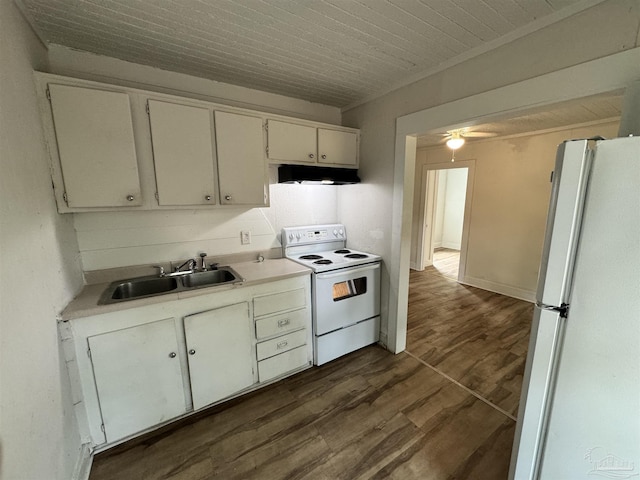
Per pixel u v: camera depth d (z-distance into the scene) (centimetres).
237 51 180
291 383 221
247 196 215
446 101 197
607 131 301
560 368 95
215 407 196
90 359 152
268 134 220
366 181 272
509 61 162
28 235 117
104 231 196
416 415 187
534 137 361
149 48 175
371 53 183
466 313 348
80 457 147
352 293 255
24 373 102
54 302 137
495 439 168
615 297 84
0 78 107
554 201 94
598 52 130
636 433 85
